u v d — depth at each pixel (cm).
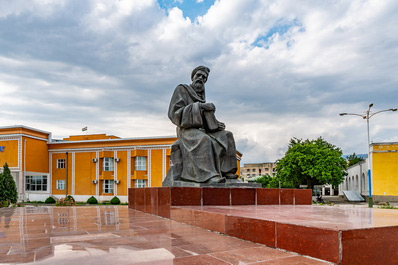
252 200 832
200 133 876
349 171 5022
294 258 366
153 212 861
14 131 3281
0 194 2434
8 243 443
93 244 438
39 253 383
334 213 563
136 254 383
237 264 345
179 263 347
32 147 3409
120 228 590
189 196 757
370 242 346
